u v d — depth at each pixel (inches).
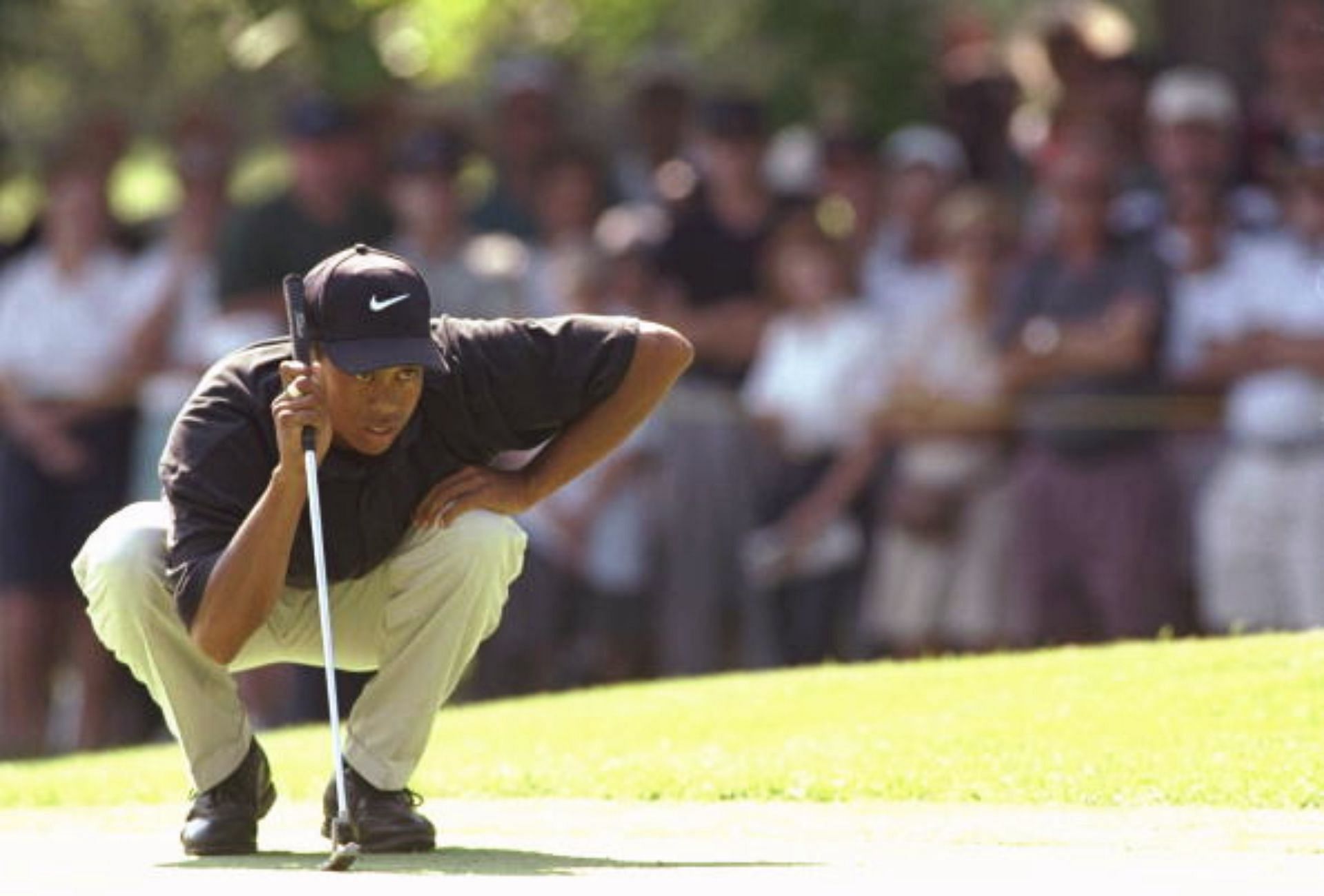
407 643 895.1
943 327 1820.9
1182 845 888.9
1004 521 1796.3
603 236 1904.5
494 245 1873.8
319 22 2383.1
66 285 1913.1
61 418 1899.6
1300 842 893.8
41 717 1909.4
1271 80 2078.0
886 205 1971.0
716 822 982.4
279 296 1844.2
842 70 2623.0
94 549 882.8
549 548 1818.4
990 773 1074.1
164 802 1147.9
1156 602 1745.8
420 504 884.0
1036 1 2709.2
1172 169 1766.7
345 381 841.5
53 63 2901.1
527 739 1258.6
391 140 2178.9
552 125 1989.4
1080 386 1756.9
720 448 1845.5
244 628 829.8
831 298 1843.0
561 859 865.5
